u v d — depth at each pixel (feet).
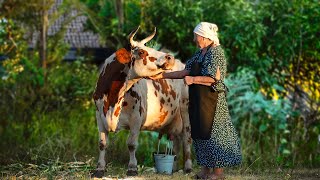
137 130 61.00
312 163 78.33
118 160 75.82
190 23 95.96
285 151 81.30
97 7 118.93
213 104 53.88
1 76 97.81
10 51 100.89
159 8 97.76
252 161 75.72
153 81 65.10
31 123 90.94
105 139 59.47
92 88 99.40
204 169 56.85
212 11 96.22
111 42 108.47
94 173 59.47
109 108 58.34
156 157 65.31
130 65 56.34
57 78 104.01
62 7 113.09
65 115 95.04
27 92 96.99
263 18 95.04
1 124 88.94
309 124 91.71
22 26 106.01
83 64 107.14
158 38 97.50
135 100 60.49
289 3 94.02
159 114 65.67
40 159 73.92
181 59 98.27
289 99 94.53
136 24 101.35
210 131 53.93
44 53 106.32
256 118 88.22
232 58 94.17
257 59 92.17
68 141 83.10
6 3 100.07
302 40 92.48
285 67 94.43
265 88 93.66
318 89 93.50
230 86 89.15
